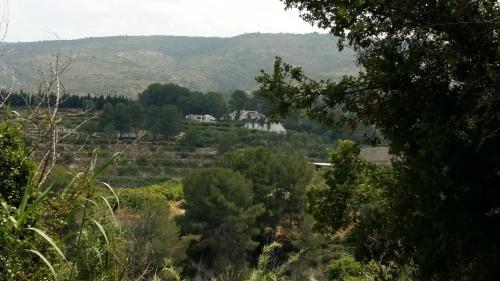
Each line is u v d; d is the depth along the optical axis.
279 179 47.72
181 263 31.78
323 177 14.66
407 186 11.31
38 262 7.34
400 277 14.10
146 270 6.83
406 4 10.79
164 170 76.69
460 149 10.07
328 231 14.77
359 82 12.54
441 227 10.24
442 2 10.74
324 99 12.80
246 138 105.31
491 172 10.23
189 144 95.56
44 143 10.11
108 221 5.79
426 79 11.31
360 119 12.91
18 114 9.53
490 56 10.75
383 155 37.16
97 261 5.25
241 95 145.50
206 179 41.38
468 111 10.26
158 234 26.42
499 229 10.19
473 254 10.45
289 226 47.88
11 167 9.20
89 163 6.31
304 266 34.53
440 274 11.14
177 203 53.84
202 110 136.62
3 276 5.30
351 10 11.47
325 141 106.31
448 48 10.93
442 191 10.21
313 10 12.23
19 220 4.23
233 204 40.19
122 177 65.62
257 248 44.09
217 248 39.69
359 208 14.23
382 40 11.66
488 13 10.66
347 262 25.03
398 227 11.66
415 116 11.77
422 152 10.59
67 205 6.86
